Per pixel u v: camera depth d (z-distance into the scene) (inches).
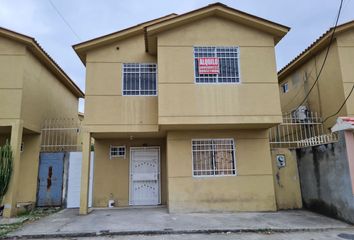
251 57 377.4
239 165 390.9
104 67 414.3
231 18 383.6
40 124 463.2
